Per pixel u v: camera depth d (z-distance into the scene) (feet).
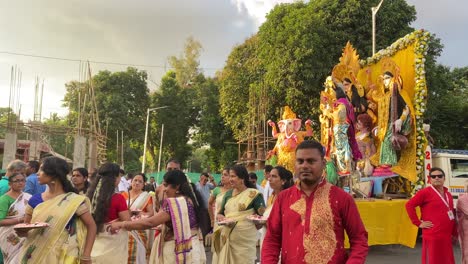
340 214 10.05
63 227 12.69
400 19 74.18
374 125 42.73
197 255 15.44
